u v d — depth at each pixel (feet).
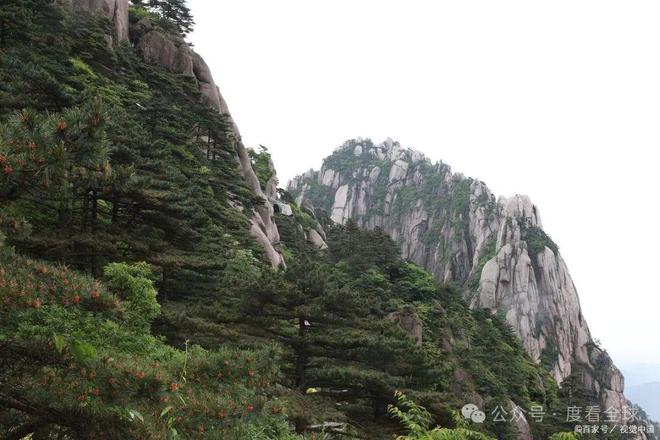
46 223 64.49
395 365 67.92
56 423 17.72
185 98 188.24
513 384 223.30
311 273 66.90
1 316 17.35
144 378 19.21
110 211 75.46
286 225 257.75
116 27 193.16
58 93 66.33
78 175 23.68
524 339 436.76
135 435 17.98
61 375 17.80
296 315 65.05
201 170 154.40
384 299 200.13
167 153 113.39
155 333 64.64
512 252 486.79
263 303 65.36
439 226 645.51
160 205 69.26
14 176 18.71
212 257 77.97
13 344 17.31
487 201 617.21
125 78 166.81
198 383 23.71
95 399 17.63
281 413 24.47
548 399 259.80
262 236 177.47
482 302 464.24
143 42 207.10
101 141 21.09
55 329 17.71
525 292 462.19
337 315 67.97
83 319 20.07
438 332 209.56
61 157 19.08
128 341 41.06
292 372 65.98
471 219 606.96
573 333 469.57
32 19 125.70
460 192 652.48
